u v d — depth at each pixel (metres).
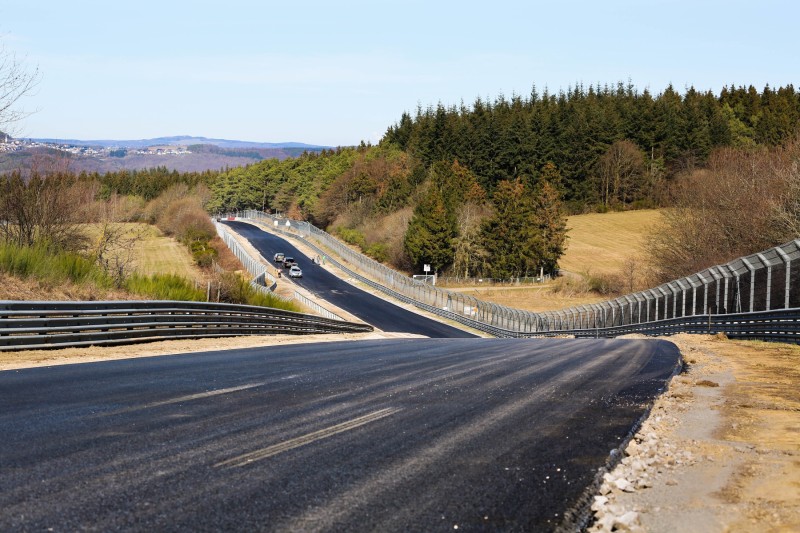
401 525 4.82
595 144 142.00
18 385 10.82
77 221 34.97
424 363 16.66
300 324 32.62
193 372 13.30
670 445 7.61
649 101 152.12
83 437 7.28
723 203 57.12
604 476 6.18
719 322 30.55
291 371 13.99
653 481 6.21
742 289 30.03
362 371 14.38
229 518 4.86
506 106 176.50
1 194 32.34
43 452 6.58
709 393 11.87
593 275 96.31
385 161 159.00
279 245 129.12
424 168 146.62
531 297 89.25
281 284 89.19
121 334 18.89
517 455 7.02
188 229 117.06
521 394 11.46
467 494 5.60
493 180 143.00
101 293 24.94
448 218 108.25
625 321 47.12
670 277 61.91
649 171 143.25
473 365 16.44
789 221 44.78
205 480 5.80
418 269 112.00
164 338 20.91
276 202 199.25
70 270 25.42
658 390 12.19
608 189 142.12
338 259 113.69
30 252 24.08
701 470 6.60
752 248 49.16
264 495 5.43
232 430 7.88
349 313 70.81
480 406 10.10
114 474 5.91
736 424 8.98
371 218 140.25
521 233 104.25
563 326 59.31
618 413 9.70
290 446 7.16
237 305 25.62
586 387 12.51
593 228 127.19
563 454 7.10
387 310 75.19
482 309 71.38
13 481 5.60
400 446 7.31
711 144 144.12
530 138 141.12
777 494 5.76
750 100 171.38
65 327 16.95
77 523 4.68
